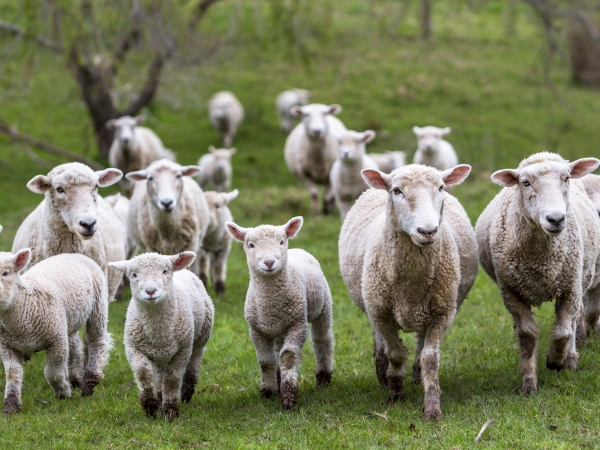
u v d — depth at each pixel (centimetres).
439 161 2456
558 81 4188
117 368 1244
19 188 2877
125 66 2834
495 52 4525
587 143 3359
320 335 1098
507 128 3500
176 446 891
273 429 927
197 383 1145
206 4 2973
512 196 1034
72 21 2489
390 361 1001
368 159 2145
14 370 1020
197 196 1555
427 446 848
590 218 1072
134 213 1527
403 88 3875
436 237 884
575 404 938
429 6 4694
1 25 2700
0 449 897
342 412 976
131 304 975
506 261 1026
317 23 2978
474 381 1073
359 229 1091
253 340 1040
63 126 3481
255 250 992
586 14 3177
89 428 959
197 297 1044
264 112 3747
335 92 3906
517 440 845
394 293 961
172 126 3578
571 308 1021
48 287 1023
